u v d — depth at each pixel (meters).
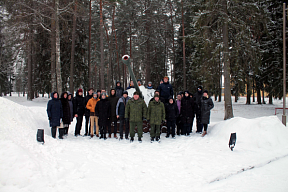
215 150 5.29
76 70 17.23
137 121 6.45
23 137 4.46
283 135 5.54
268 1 13.96
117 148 5.61
